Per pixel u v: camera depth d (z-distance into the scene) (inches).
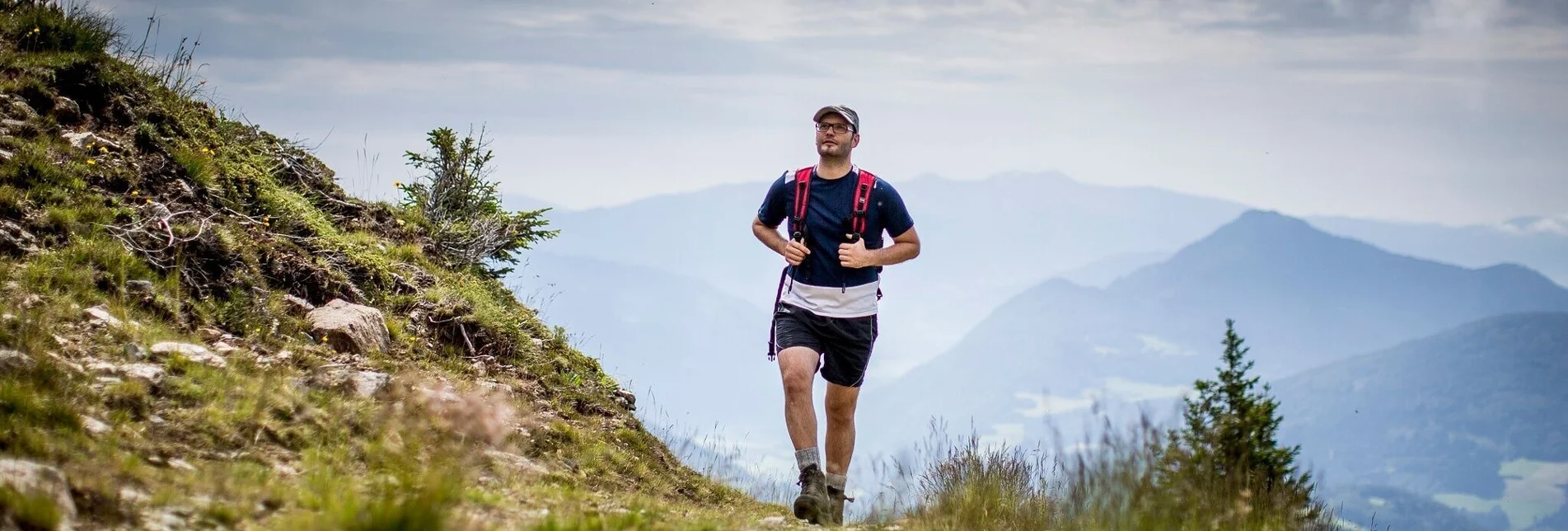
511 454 261.6
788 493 345.7
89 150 319.0
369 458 220.1
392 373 290.7
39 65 340.2
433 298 379.9
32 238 264.5
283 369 253.9
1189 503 205.8
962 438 253.9
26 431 169.8
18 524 134.6
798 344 261.4
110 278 261.4
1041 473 239.0
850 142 263.0
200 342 257.4
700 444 376.5
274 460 202.8
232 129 438.6
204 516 156.9
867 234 263.7
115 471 167.9
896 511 245.1
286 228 367.6
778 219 275.7
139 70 398.9
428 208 518.3
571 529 171.9
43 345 209.5
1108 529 204.7
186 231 300.7
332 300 331.0
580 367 406.6
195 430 202.4
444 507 165.5
